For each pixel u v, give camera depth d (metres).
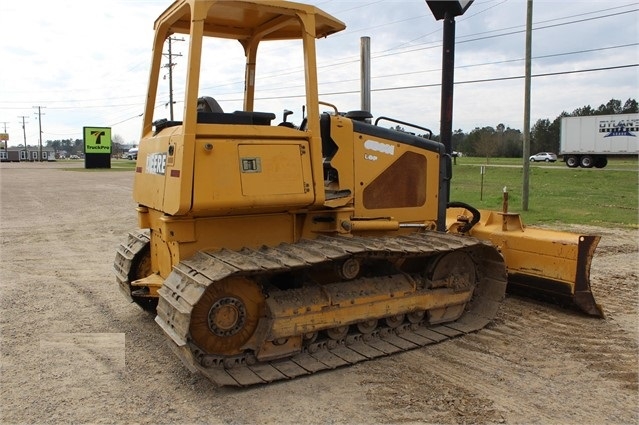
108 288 7.25
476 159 56.91
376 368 4.61
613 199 17.94
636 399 4.09
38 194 21.30
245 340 4.45
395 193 5.71
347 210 5.23
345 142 5.34
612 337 5.41
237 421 3.74
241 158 4.44
